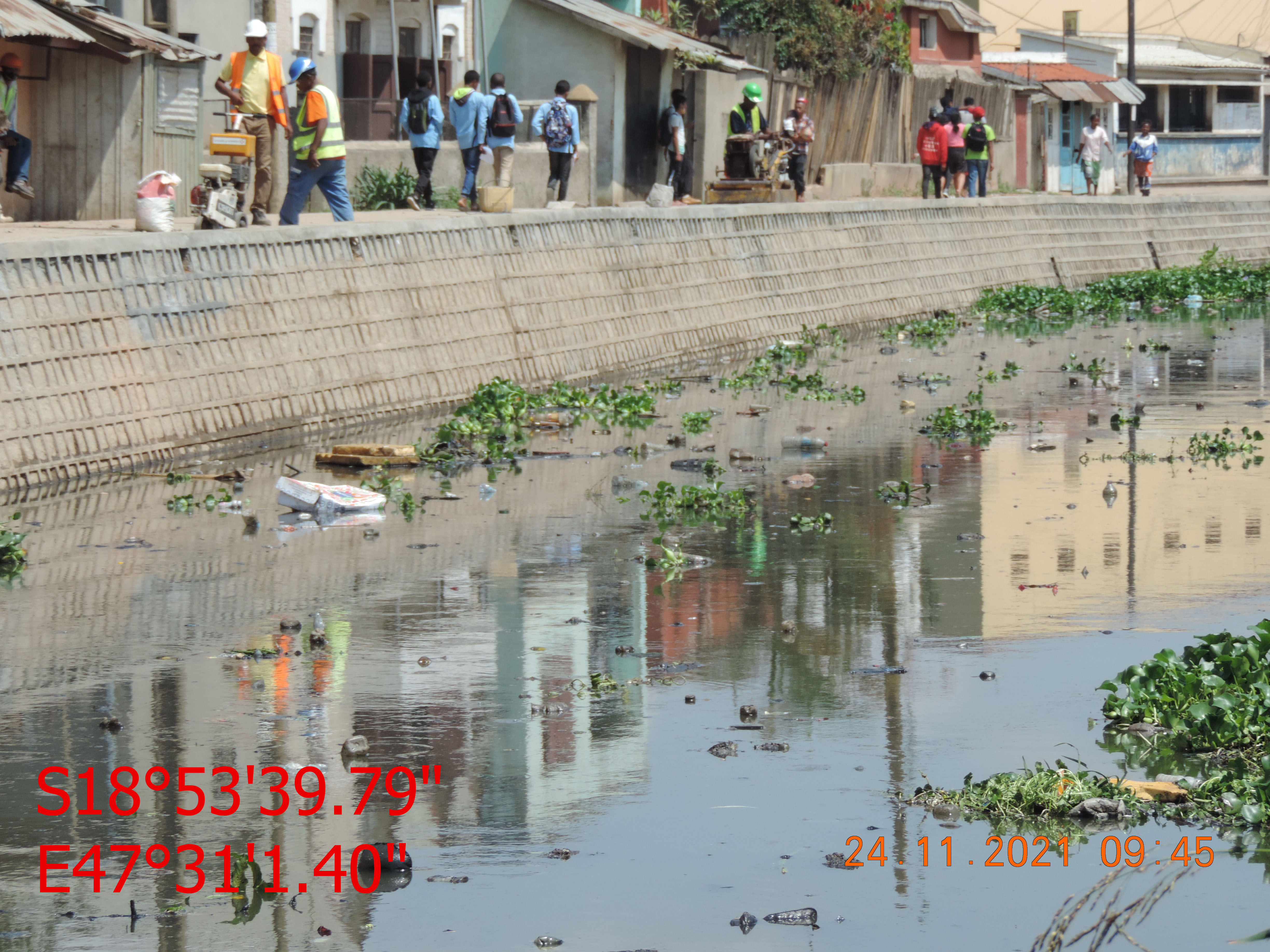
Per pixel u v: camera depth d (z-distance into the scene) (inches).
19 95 1202.0
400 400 1043.3
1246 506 739.4
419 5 1733.5
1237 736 421.7
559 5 1768.0
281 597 581.6
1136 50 3316.9
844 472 842.2
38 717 446.0
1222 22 3550.7
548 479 829.2
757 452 909.2
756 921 325.4
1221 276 2032.5
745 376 1234.0
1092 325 1668.3
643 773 405.1
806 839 366.0
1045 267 2017.7
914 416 1040.8
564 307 1216.2
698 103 1897.1
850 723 443.2
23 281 804.0
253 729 436.5
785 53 2082.9
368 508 744.3
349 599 579.2
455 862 353.7
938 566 628.7
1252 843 364.5
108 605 569.9
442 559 643.5
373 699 462.3
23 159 1157.7
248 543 673.0
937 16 2682.1
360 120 1653.5
